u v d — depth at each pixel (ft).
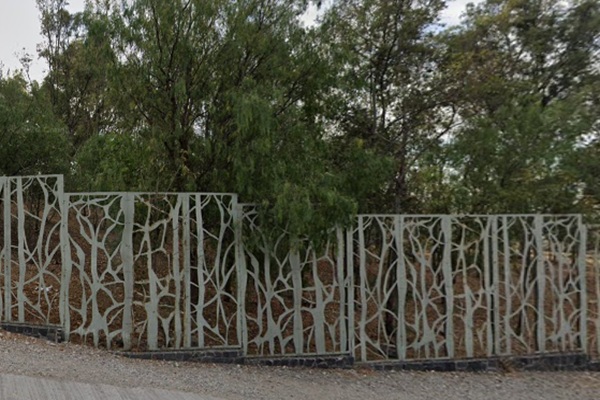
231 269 27.37
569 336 32.19
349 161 31.86
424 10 34.09
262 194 27.14
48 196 27.35
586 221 33.40
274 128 27.17
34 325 25.95
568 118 33.94
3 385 17.49
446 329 30.17
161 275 27.40
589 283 34.24
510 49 45.03
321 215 26.45
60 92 53.47
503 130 34.24
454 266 32.01
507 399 25.36
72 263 26.40
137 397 18.16
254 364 26.71
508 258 31.01
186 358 25.82
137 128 29.81
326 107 31.81
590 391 27.73
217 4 27.96
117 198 26.21
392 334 30.78
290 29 29.12
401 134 35.91
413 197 36.14
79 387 18.40
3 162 39.83
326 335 29.04
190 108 29.27
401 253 29.71
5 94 43.14
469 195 34.60
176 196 27.04
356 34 34.01
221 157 28.30
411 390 25.48
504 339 31.19
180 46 27.99
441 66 35.24
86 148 33.55
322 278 28.76
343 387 24.73
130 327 25.80
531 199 33.24
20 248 27.14
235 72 29.12
